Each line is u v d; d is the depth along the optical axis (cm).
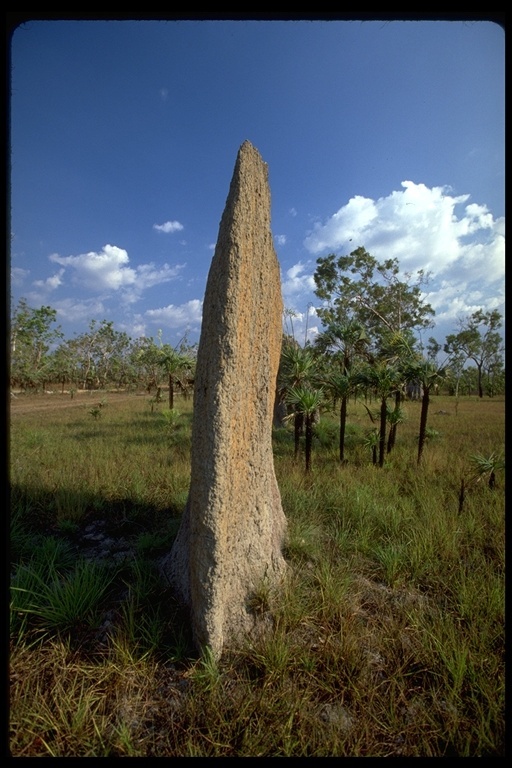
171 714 231
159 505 532
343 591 327
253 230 317
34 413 1788
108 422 1392
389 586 363
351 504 525
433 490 603
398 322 2991
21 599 294
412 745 216
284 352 835
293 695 238
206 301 314
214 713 227
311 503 538
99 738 211
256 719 224
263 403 346
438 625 297
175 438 1002
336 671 257
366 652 276
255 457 340
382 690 251
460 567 377
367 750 212
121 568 361
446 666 257
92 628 286
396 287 3081
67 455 796
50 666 257
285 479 638
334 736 214
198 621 266
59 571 358
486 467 611
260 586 320
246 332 310
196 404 300
